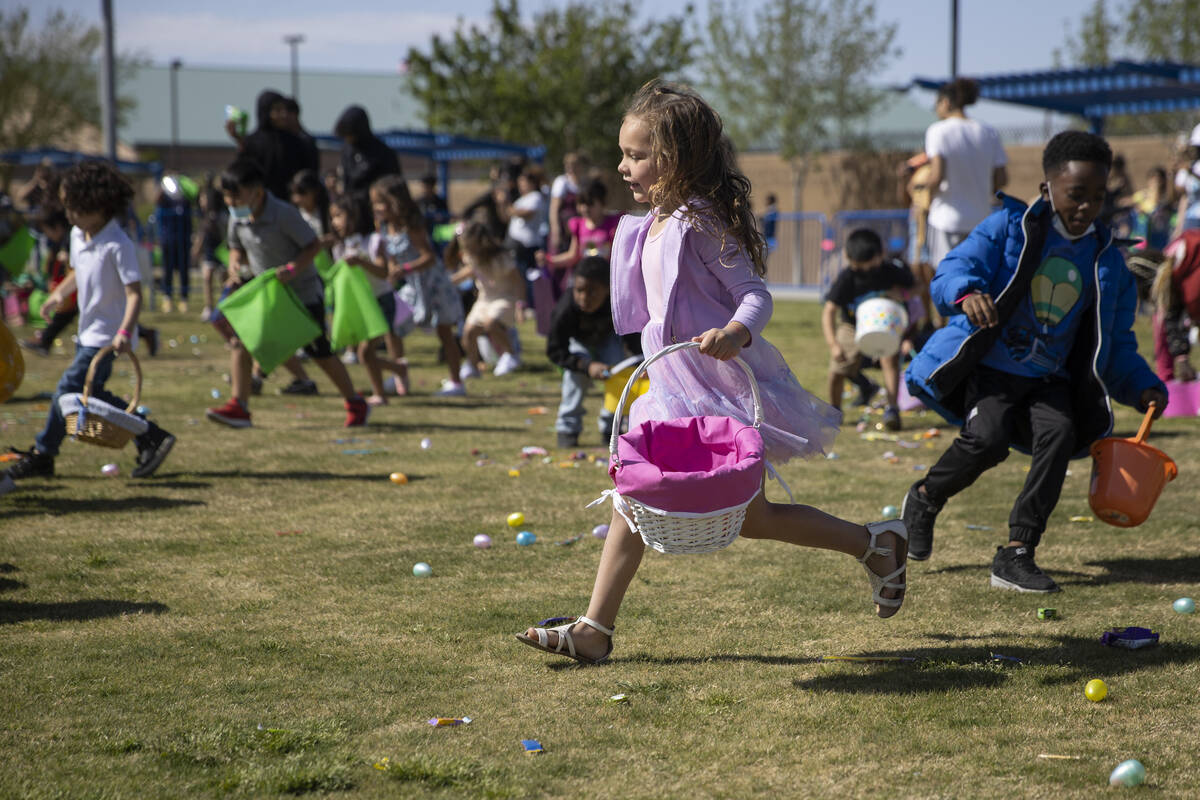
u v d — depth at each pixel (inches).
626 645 129.7
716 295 118.0
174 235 673.0
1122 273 149.9
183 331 547.8
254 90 2372.0
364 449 256.1
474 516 192.7
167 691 114.5
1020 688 114.9
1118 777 92.5
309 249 276.1
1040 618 137.7
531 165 547.8
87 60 1845.5
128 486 214.1
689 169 114.3
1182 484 212.5
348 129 426.3
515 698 113.4
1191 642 128.0
